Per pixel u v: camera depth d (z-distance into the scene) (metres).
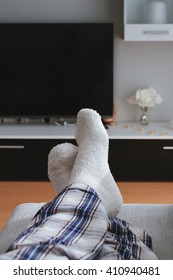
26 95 4.17
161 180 3.97
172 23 4.06
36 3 4.17
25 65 4.12
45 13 4.18
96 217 1.19
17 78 4.14
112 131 4.00
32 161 3.97
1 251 1.60
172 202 3.49
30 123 4.32
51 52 4.09
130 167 3.96
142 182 3.97
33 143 3.91
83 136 1.76
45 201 3.52
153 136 3.86
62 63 4.11
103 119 4.19
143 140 3.90
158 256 1.58
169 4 4.05
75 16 4.17
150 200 3.53
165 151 3.92
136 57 4.23
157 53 4.22
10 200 3.55
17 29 4.07
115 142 3.91
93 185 1.53
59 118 4.21
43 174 3.99
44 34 4.07
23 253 0.98
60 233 1.09
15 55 4.11
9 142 3.91
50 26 4.06
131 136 3.87
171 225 1.80
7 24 4.06
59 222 1.13
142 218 1.87
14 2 4.17
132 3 4.04
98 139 1.71
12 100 4.19
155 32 3.85
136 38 3.88
